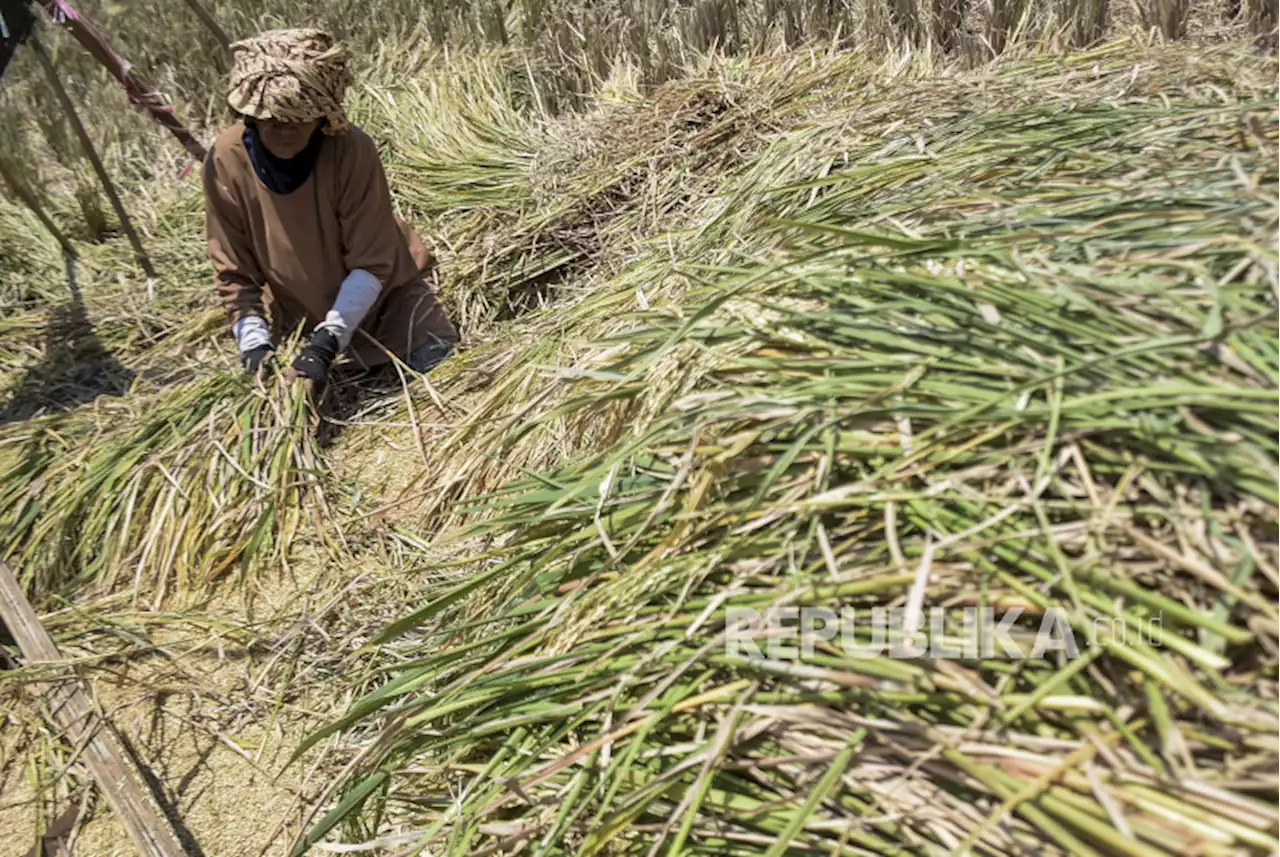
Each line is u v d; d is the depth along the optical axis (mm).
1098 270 1615
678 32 4797
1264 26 3764
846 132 2953
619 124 4207
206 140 5020
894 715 1304
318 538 2811
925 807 1254
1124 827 1125
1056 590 1296
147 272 4191
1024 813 1190
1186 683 1183
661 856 1410
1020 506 1342
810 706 1360
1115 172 2018
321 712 2344
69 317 3955
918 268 1753
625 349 2229
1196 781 1141
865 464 1500
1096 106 2473
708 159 3818
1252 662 1207
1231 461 1288
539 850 1436
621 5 5141
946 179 2260
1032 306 1560
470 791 1594
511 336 3312
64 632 2641
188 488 2930
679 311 2068
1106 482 1357
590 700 1538
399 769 1762
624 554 1625
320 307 3387
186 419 3139
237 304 3379
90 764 2113
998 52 4211
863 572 1385
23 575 2807
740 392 1676
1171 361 1406
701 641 1470
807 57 4348
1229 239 1554
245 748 2301
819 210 2447
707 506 1595
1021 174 2168
